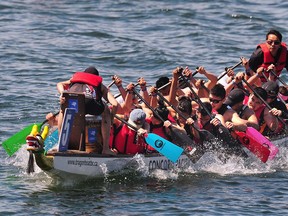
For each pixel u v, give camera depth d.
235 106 38.72
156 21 74.56
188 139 36.88
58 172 33.56
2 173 35.59
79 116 34.03
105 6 81.25
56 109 46.50
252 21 75.19
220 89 37.84
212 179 35.94
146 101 37.75
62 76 55.09
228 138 37.56
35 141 32.34
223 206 31.81
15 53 60.38
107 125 34.94
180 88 40.59
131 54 61.88
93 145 35.16
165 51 62.88
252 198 33.00
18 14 75.12
